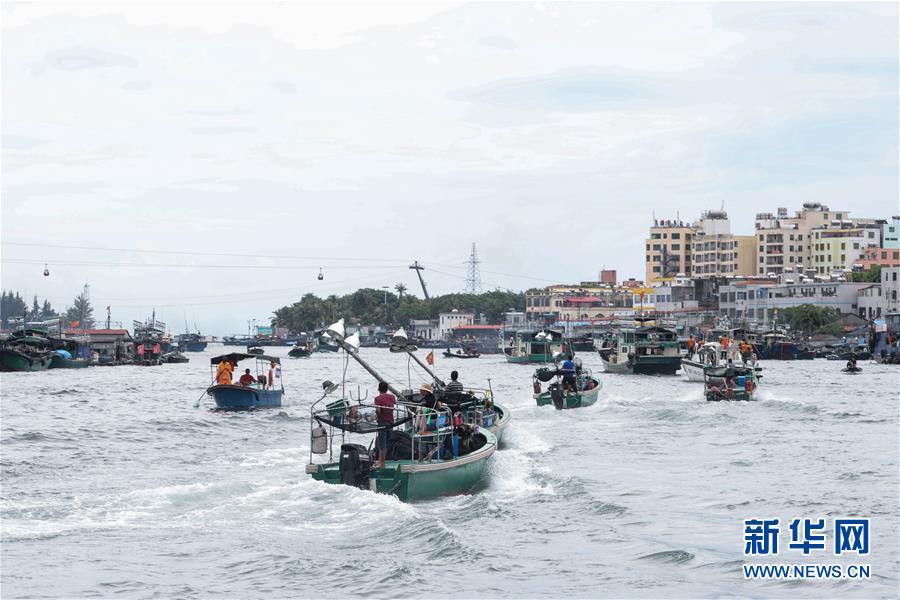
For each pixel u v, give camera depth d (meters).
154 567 22.17
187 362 164.25
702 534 25.66
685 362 86.44
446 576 21.73
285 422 52.06
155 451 40.81
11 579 21.36
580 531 25.61
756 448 40.84
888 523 26.94
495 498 29.22
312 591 20.73
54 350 129.38
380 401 28.47
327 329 30.78
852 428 47.78
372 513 26.19
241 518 26.22
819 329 178.50
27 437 45.69
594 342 189.50
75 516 26.62
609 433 45.88
